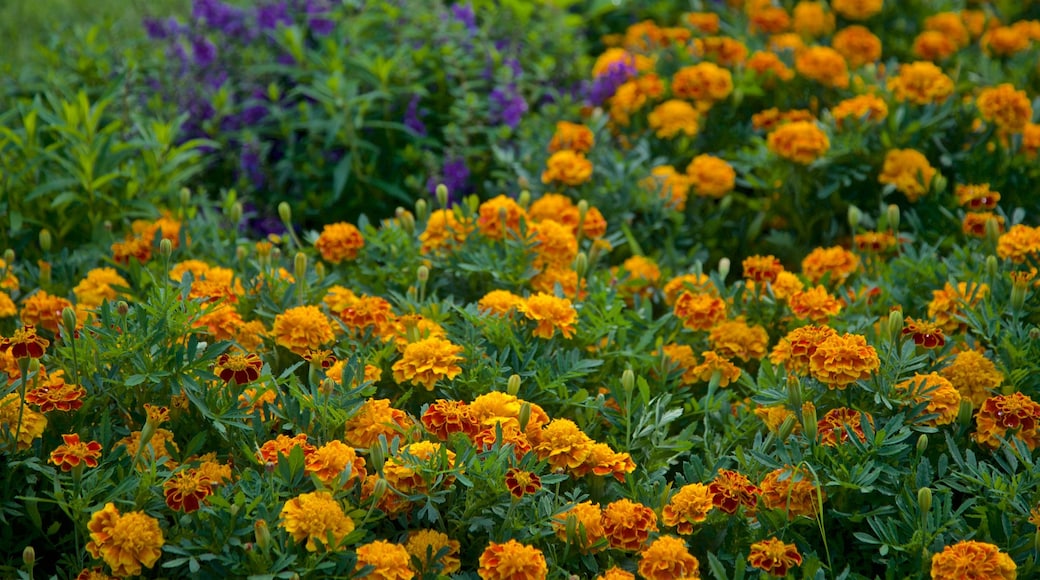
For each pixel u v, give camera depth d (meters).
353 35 5.07
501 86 4.75
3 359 2.66
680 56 4.94
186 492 2.22
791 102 4.76
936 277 3.31
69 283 3.50
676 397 3.01
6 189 3.85
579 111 4.81
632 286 3.58
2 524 2.47
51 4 7.05
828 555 2.35
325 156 4.81
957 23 5.50
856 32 5.17
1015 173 4.09
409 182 4.61
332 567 2.19
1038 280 3.05
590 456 2.54
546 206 3.74
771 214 4.26
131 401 2.61
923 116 4.27
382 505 2.38
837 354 2.50
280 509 2.25
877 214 4.21
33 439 2.48
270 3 5.28
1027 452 2.49
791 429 2.47
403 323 2.95
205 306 2.63
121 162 4.18
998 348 2.88
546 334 2.92
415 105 4.75
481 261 3.30
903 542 2.40
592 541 2.40
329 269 3.63
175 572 2.30
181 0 7.27
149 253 3.51
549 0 5.46
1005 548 2.39
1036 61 5.01
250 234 4.57
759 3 5.74
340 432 2.55
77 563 2.37
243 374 2.46
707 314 3.18
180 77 5.07
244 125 4.96
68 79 5.02
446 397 2.80
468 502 2.37
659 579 2.27
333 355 2.90
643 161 4.40
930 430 2.52
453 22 5.12
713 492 2.40
